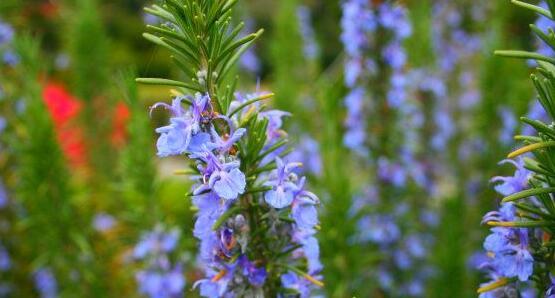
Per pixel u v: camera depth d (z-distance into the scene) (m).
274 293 0.29
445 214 0.52
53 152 0.50
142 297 0.54
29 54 0.52
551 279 0.27
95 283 0.52
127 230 0.56
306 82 0.81
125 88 0.38
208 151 0.26
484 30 0.74
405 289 0.54
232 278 0.28
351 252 0.43
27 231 0.56
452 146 0.70
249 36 0.27
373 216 0.52
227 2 0.27
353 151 0.56
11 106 0.56
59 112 0.69
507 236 0.26
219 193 0.26
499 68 0.62
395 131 0.54
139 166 0.47
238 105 0.28
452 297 0.47
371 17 0.49
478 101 0.67
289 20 0.79
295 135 0.59
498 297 0.28
